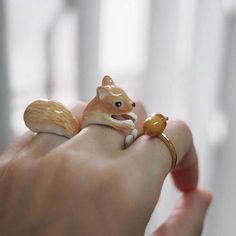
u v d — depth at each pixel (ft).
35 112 0.64
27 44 1.32
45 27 1.33
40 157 0.61
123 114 0.63
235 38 1.33
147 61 1.39
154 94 1.43
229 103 1.39
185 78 1.40
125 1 1.33
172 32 1.35
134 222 0.56
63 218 0.57
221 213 1.54
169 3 1.33
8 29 1.26
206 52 1.36
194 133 1.46
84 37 1.35
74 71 1.39
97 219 0.56
